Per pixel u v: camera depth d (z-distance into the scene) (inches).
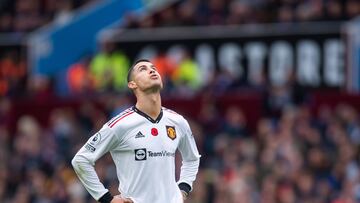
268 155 2390.5
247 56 2999.5
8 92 3228.3
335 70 2945.4
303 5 3026.6
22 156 2709.2
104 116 2871.6
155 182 1173.7
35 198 2522.1
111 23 3334.2
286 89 2834.6
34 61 3289.9
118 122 1177.4
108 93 3046.3
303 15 2992.1
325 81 2947.8
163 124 1187.9
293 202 2246.6
